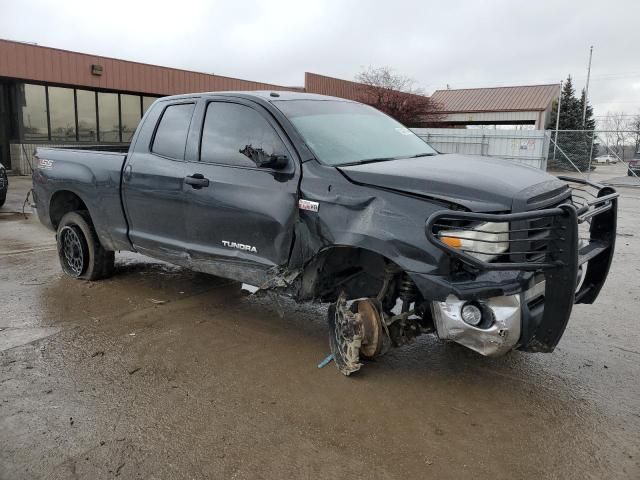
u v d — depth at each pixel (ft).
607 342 14.70
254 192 13.46
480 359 13.62
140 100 77.00
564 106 182.70
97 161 18.15
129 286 19.24
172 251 15.96
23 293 18.42
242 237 13.92
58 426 10.52
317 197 12.21
